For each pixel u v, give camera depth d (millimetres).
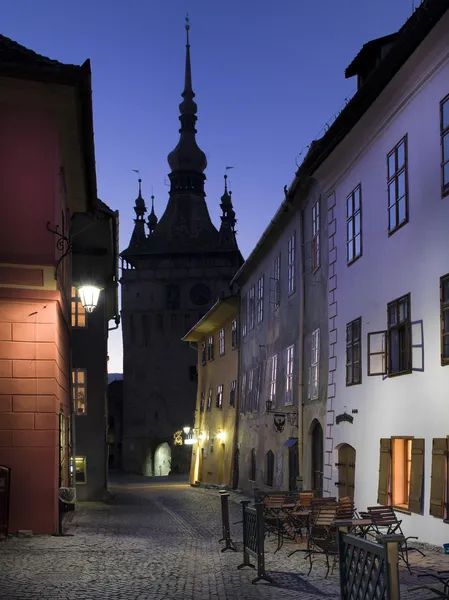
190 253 85625
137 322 84625
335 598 9078
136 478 73625
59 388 17062
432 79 13742
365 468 16672
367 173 17219
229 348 40094
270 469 28391
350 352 18172
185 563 12125
